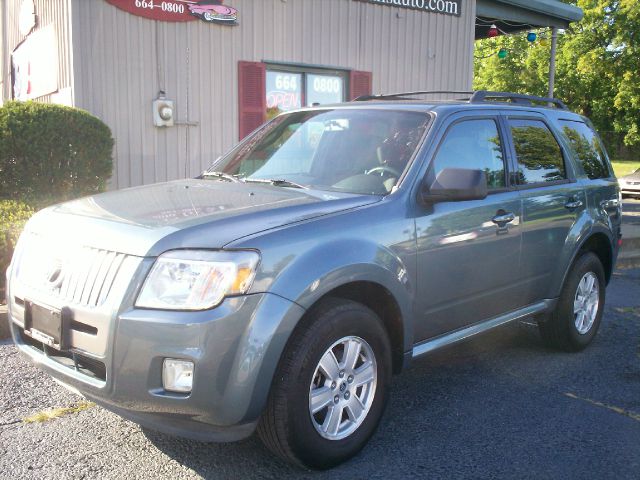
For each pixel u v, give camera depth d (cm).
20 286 335
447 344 399
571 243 494
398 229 356
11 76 1470
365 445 342
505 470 332
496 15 1383
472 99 459
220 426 288
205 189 384
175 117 971
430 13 1260
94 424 373
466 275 402
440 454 348
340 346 329
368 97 505
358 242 332
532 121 495
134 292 283
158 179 967
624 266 936
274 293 291
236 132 1039
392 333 367
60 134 750
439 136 401
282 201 345
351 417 334
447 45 1296
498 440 365
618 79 3772
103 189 798
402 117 420
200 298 278
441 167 398
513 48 4344
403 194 368
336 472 327
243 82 1034
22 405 395
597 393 440
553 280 488
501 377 468
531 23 1457
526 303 470
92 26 886
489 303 430
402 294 354
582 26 3806
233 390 281
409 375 470
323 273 307
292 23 1079
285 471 326
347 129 428
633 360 512
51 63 1012
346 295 346
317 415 328
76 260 307
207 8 978
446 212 386
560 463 340
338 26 1138
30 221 362
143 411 286
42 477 314
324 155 417
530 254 455
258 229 304
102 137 788
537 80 4375
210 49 995
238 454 342
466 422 389
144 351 278
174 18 951
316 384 320
